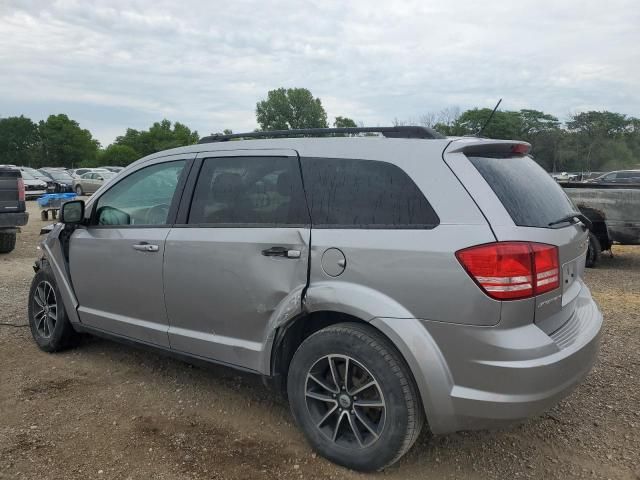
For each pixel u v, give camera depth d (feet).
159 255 12.04
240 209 11.10
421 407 9.06
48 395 12.75
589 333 9.57
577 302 10.30
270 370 10.48
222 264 10.92
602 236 29.78
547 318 8.93
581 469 9.82
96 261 13.57
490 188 8.84
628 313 19.77
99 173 102.68
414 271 8.73
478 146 9.42
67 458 10.04
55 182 103.24
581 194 29.91
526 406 8.25
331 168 10.14
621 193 28.50
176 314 11.95
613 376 13.85
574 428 11.25
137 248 12.46
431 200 8.96
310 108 258.57
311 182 10.27
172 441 10.71
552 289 8.85
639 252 36.01
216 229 11.22
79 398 12.61
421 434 11.02
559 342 8.87
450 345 8.51
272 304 10.28
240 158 11.43
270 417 11.74
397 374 8.92
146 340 12.81
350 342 9.30
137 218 13.05
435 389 8.59
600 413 11.88
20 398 12.55
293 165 10.60
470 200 8.71
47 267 15.47
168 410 12.04
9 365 14.62
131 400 12.53
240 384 13.43
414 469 9.80
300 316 10.00
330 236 9.64
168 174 12.66
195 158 12.17
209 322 11.39
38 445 10.48
